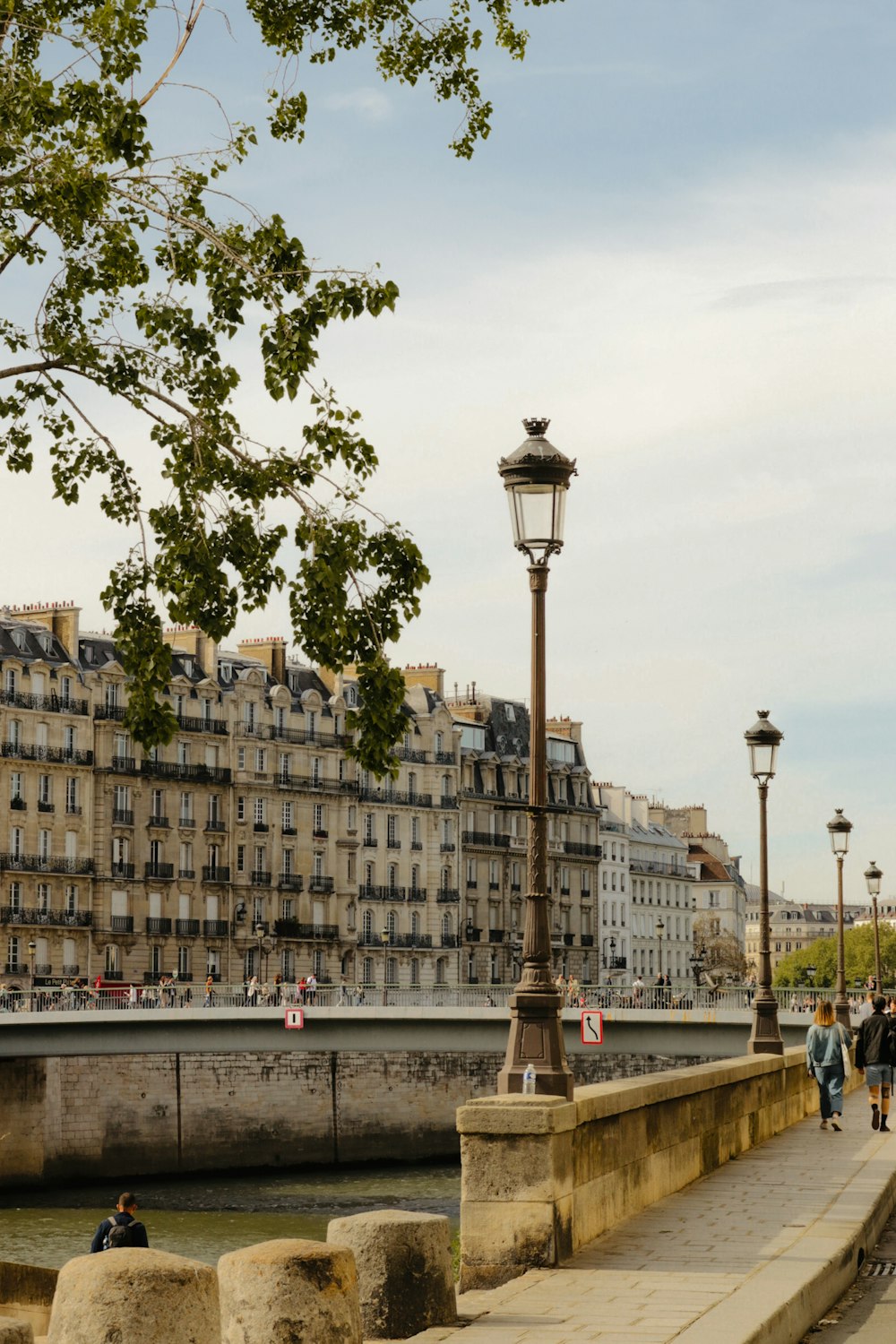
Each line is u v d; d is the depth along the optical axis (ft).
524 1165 49.16
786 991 241.35
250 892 394.73
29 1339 26.63
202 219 65.62
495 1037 250.37
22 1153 277.85
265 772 401.29
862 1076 146.30
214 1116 306.76
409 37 70.54
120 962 367.25
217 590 66.80
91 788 365.40
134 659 69.26
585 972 519.60
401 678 65.05
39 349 67.36
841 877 170.60
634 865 581.12
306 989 278.87
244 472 65.72
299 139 69.36
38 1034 255.91
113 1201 257.75
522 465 56.70
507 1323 40.78
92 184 62.03
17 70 62.23
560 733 525.75
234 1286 35.63
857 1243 54.65
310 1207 247.29
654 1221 57.41
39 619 373.81
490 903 471.62
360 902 424.87
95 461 69.56
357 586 65.51
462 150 72.08
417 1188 275.59
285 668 417.08
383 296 64.95
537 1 70.69
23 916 349.41
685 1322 40.29
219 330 66.90
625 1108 57.77
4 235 64.90
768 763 112.06
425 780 448.24
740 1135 81.82
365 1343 41.19
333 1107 323.16
